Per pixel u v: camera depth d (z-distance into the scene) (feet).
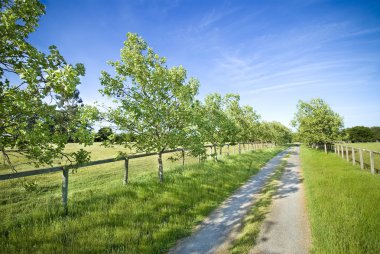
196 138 35.27
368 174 39.34
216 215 26.40
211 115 56.24
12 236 17.38
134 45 30.89
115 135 29.63
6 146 13.89
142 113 29.63
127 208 24.58
